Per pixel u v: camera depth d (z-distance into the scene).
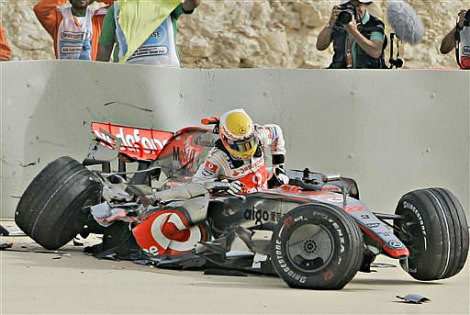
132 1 41.28
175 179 32.81
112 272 29.02
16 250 33.62
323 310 22.42
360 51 42.19
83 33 44.44
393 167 40.59
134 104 40.69
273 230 28.20
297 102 40.66
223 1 61.16
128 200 33.28
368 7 61.22
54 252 33.22
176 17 41.69
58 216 32.59
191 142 33.28
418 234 28.16
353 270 25.58
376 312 22.31
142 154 34.34
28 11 58.97
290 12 60.97
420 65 61.81
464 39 42.97
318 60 60.62
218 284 26.88
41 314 21.34
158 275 28.67
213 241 29.56
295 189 29.53
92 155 33.69
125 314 21.45
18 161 41.09
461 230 28.08
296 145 40.69
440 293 26.03
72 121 40.78
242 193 29.98
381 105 40.53
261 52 60.44
